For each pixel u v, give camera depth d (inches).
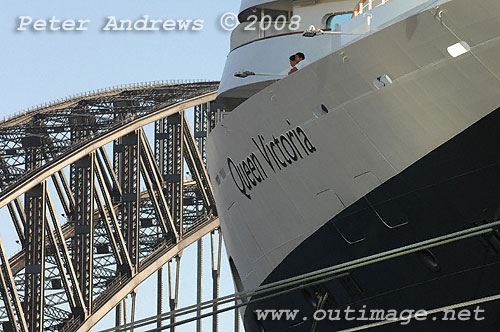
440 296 972.6
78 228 3334.2
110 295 3415.4
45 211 3102.9
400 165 959.6
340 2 1314.0
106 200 3454.7
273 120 1100.5
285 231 1147.9
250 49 1320.1
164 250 3737.7
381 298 1032.2
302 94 1035.9
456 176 922.7
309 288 1129.4
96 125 3767.2
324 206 1058.1
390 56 935.7
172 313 1054.4
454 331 976.3
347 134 997.8
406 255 986.1
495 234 908.0
